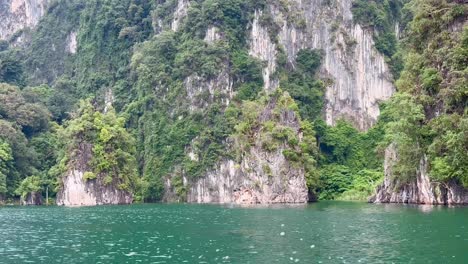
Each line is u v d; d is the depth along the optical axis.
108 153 162.88
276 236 70.25
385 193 128.62
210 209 127.12
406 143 114.75
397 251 57.28
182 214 111.12
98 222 95.31
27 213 119.94
